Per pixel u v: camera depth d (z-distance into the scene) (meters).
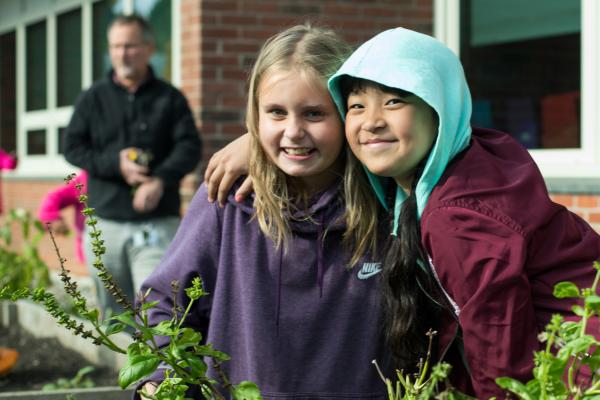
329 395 2.62
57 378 5.84
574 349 1.97
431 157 2.37
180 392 2.27
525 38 6.71
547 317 2.33
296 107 2.56
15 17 12.59
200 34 7.70
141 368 2.15
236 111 7.79
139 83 6.16
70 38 11.12
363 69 2.40
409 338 2.47
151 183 5.98
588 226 2.55
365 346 2.62
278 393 2.63
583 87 6.25
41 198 11.68
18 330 7.25
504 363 2.23
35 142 12.20
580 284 2.35
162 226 6.10
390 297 2.49
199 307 2.79
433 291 2.43
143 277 6.02
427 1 8.29
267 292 2.66
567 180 6.22
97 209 6.08
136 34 6.10
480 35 7.05
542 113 6.57
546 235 2.36
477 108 7.07
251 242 2.69
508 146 2.55
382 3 8.15
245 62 7.80
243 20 7.79
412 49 2.41
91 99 6.19
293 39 2.62
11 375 5.95
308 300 2.64
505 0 6.84
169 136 6.18
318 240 2.64
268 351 2.64
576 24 6.32
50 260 11.47
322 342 2.64
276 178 2.67
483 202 2.30
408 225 2.44
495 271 2.23
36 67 12.11
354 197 2.62
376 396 2.62
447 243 2.28
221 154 2.78
